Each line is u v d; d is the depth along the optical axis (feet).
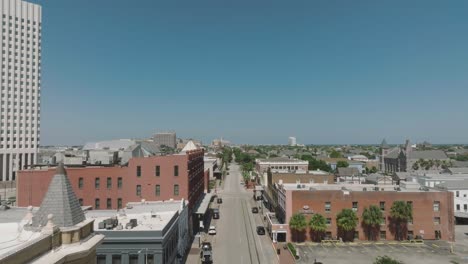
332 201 217.77
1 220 129.70
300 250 195.52
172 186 210.18
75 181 207.62
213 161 579.07
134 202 204.64
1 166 544.62
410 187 256.93
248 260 175.52
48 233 57.21
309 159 585.22
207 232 237.25
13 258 48.52
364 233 215.92
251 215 296.30
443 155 589.32
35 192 205.16
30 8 585.22
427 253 189.67
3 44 554.46
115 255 121.80
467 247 202.39
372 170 628.69
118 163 246.68
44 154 550.36
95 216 154.71
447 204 219.82
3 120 549.13
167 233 132.05
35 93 587.68
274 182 297.53
